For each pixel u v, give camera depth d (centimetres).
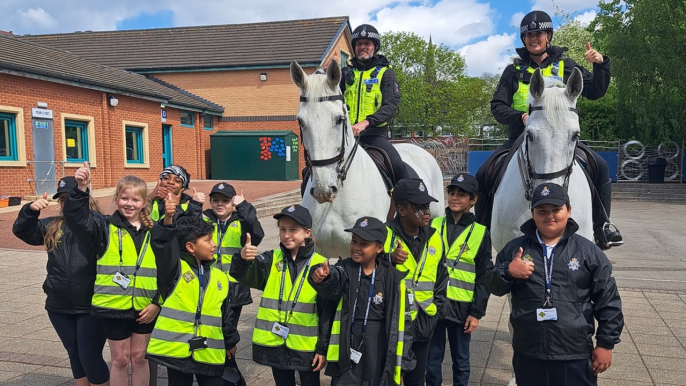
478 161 2572
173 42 2858
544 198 287
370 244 299
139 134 2052
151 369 375
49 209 1352
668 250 1038
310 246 334
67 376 427
